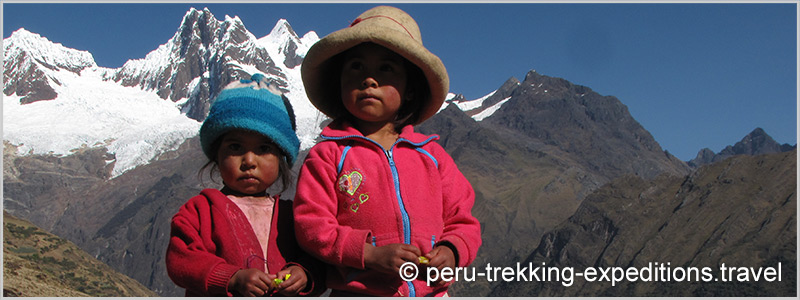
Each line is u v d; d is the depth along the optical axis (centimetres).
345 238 350
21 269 6700
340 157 381
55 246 10612
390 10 403
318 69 407
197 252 372
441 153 412
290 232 409
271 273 390
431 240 374
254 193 409
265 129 385
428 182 389
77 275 9550
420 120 423
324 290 394
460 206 398
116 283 10588
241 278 351
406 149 396
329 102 428
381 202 370
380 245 365
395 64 392
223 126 386
